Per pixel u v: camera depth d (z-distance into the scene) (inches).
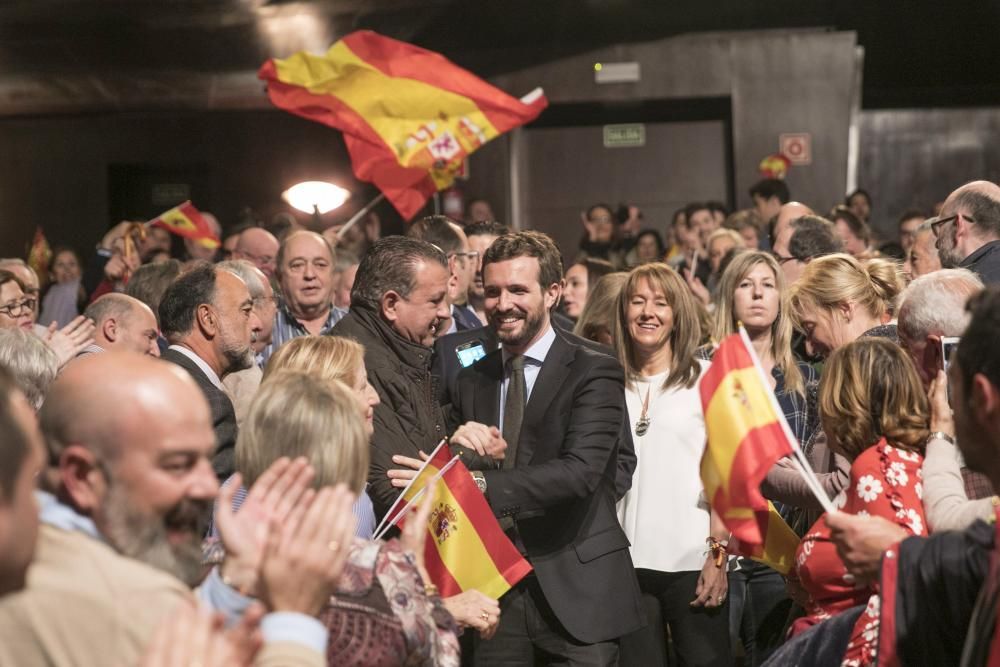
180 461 89.7
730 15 578.6
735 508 117.9
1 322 231.9
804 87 582.2
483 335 197.2
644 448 203.5
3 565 76.5
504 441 167.9
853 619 134.4
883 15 585.3
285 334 273.0
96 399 88.8
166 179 653.3
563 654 179.3
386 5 559.8
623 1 561.6
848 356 144.8
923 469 135.0
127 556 88.7
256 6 562.9
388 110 302.7
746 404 118.0
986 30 593.6
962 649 103.7
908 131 629.9
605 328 241.8
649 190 604.1
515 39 582.9
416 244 184.4
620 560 181.3
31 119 638.5
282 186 641.6
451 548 162.4
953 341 139.9
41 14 571.2
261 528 91.4
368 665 103.4
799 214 307.0
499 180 596.7
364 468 111.7
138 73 605.9
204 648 76.1
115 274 354.0
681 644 199.6
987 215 201.8
